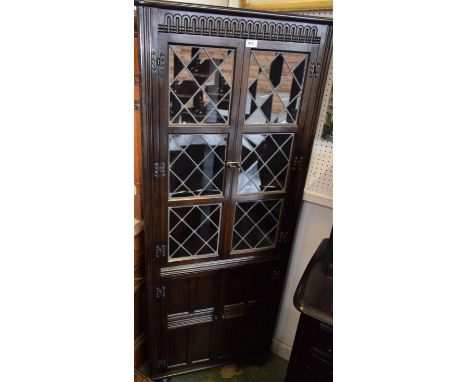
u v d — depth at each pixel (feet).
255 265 4.73
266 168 4.16
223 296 4.78
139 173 4.37
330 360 3.61
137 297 4.99
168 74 3.24
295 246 5.06
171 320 4.68
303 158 4.17
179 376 5.41
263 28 3.31
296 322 5.54
